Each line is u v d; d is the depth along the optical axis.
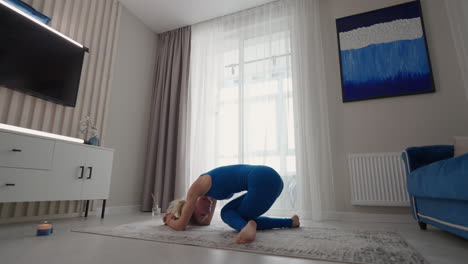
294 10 3.19
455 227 1.29
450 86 2.47
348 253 1.12
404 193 2.37
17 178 1.74
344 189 2.65
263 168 1.65
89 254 1.07
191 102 3.54
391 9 2.82
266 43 3.26
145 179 3.44
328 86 2.93
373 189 2.48
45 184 1.92
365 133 2.69
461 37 2.46
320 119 2.80
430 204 1.63
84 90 2.77
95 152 2.38
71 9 2.66
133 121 3.45
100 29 3.01
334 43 3.01
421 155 1.94
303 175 2.73
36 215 2.24
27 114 2.25
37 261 0.97
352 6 3.02
